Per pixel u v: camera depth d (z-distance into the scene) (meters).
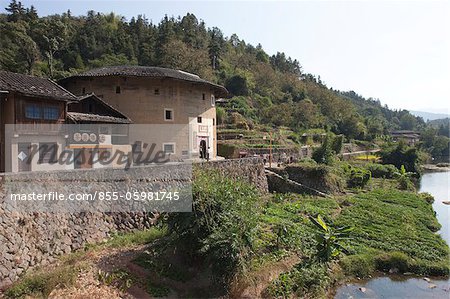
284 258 15.32
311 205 27.17
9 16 74.81
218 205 13.07
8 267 12.04
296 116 80.06
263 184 31.45
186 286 12.73
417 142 97.06
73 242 14.83
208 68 77.44
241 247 12.64
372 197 32.38
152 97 30.28
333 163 43.69
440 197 41.00
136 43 81.75
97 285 11.97
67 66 68.00
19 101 17.06
